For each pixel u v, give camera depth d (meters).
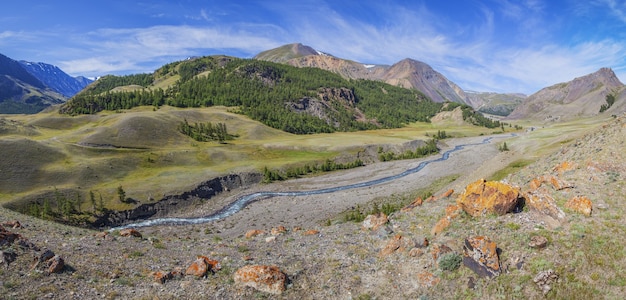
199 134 158.00
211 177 97.25
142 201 76.06
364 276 24.11
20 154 88.06
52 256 22.89
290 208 77.69
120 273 23.59
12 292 18.70
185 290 21.84
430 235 28.31
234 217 73.06
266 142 163.38
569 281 18.48
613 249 19.75
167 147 135.75
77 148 106.75
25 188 77.56
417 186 93.38
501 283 19.67
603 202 24.41
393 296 21.38
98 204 72.06
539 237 21.67
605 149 34.19
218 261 27.47
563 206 25.11
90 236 33.59
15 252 22.69
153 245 32.31
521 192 27.34
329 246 30.58
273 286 22.33
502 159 84.56
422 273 22.52
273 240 34.75
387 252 26.77
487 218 26.64
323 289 22.78
